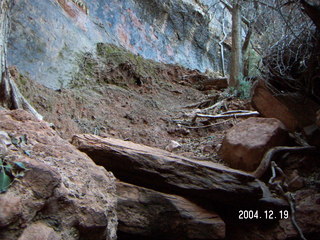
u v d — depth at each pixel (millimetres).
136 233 3412
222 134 6410
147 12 12625
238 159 4484
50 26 7781
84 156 2697
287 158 4445
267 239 3701
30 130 2533
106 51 9312
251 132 4688
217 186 3654
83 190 2180
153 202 3531
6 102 4066
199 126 6906
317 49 3639
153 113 7645
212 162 4574
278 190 4000
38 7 7762
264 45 4715
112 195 2545
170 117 7562
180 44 13617
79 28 8961
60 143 2629
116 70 9016
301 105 4535
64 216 1924
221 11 16594
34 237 1704
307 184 4094
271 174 4383
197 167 3746
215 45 15414
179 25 13867
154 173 3668
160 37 12742
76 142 3877
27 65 6602
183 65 12953
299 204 3768
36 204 1793
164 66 11562
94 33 9508
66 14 8758
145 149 4047
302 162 4359
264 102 5020
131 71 9383
